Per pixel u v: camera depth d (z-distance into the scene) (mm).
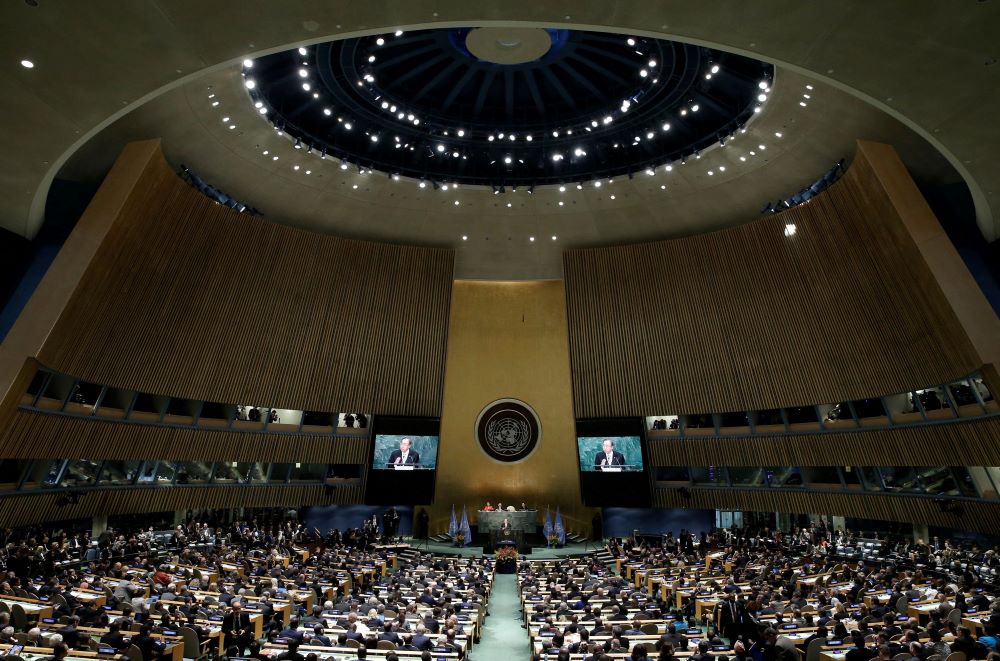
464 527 24703
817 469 20219
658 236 24906
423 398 24219
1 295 15945
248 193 21484
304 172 21281
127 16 10016
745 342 22000
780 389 21016
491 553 22938
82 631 8359
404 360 24297
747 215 22672
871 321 18094
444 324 24906
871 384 18359
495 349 28906
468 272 27438
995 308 15391
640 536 24156
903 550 17438
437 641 9031
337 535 22328
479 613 12672
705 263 23031
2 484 14422
